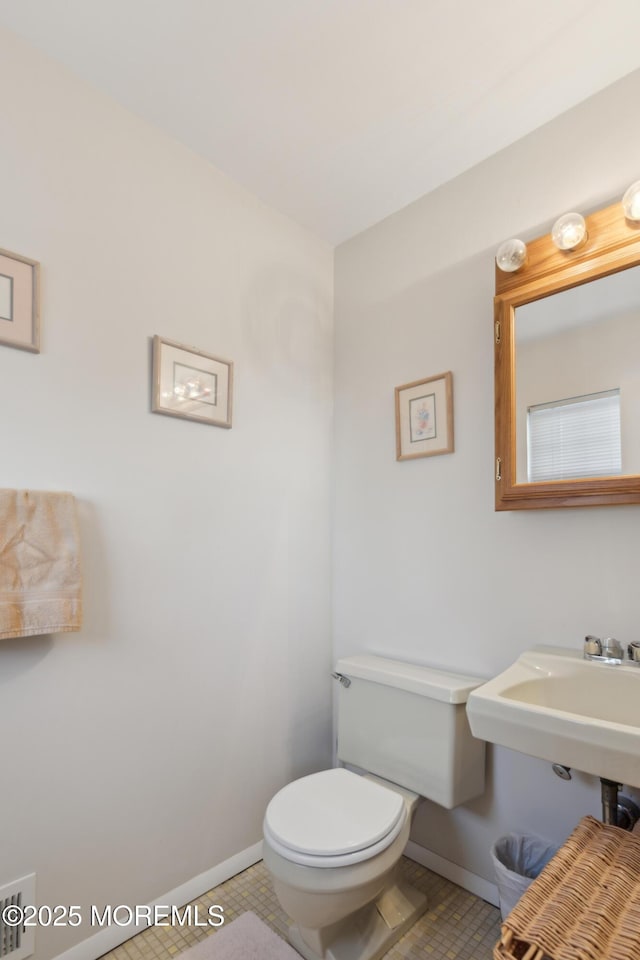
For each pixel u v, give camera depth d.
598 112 1.44
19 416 1.25
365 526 2.00
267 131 1.59
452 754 1.43
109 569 1.41
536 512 1.50
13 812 1.19
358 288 2.11
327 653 2.05
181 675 1.56
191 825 1.55
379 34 1.26
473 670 1.61
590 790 1.34
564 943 0.70
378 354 2.01
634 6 1.19
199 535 1.64
